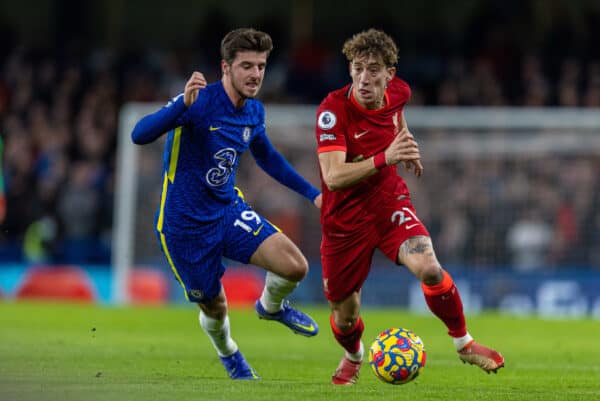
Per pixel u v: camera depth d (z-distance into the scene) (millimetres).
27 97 73812
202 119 22328
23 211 64438
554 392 20516
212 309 23078
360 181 21266
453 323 21594
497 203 56844
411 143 20594
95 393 18641
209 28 76062
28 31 85375
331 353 31922
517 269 55562
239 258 23047
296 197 58938
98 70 75312
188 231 22812
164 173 23250
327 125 22062
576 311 54094
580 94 65688
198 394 18688
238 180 59281
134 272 59062
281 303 23891
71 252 63000
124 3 85312
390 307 56281
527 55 72312
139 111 59094
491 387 21766
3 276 60688
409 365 20453
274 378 23875
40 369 24250
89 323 42000
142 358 28062
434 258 21500
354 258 22469
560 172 56469
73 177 64812
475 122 57250
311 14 83312
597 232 55938
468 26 73062
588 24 69500
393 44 21688
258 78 22375
